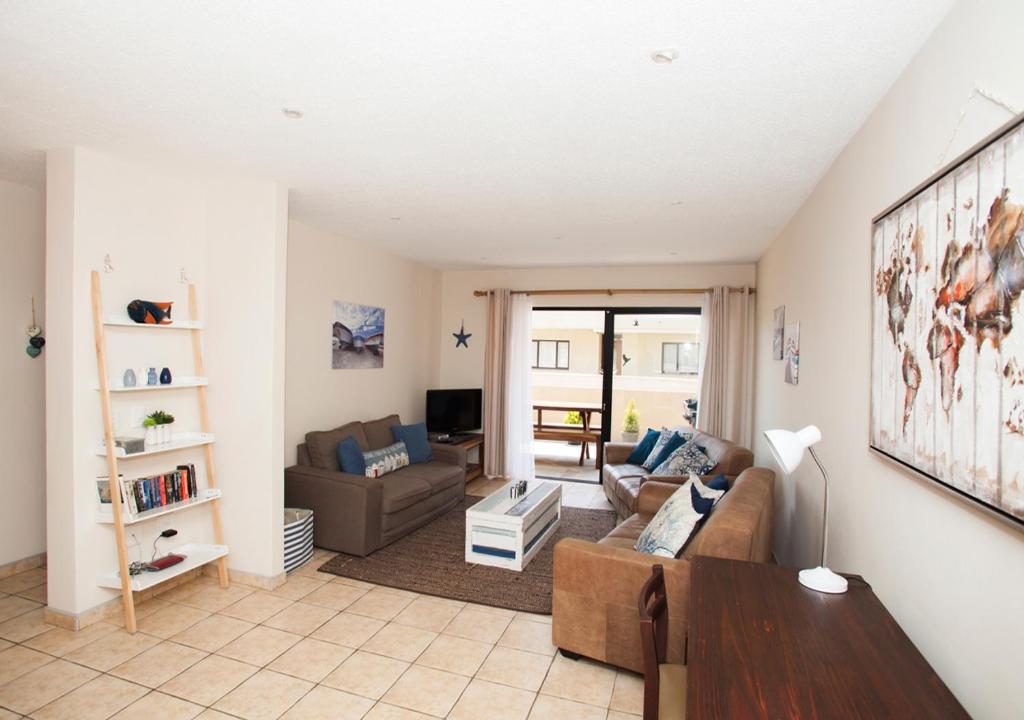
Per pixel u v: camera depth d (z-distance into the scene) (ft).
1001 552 4.06
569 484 21.35
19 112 7.84
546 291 21.27
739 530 7.77
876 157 6.96
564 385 22.74
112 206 9.79
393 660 8.86
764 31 5.46
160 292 10.69
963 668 4.60
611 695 8.05
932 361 5.04
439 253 18.70
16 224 11.53
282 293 11.23
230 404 11.34
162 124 8.20
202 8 5.33
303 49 6.04
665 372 20.81
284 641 9.34
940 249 4.89
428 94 7.06
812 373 10.12
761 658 4.56
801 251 11.43
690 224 13.62
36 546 12.01
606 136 8.29
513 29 5.55
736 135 8.11
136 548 10.36
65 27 5.70
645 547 9.43
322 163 9.82
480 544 12.89
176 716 7.39
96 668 8.41
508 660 8.92
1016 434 3.73
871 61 5.96
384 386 18.80
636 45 5.78
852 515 7.62
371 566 12.63
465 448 19.97
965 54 4.72
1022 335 3.65
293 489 13.80
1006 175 3.86
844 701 4.00
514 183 10.73
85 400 9.45
